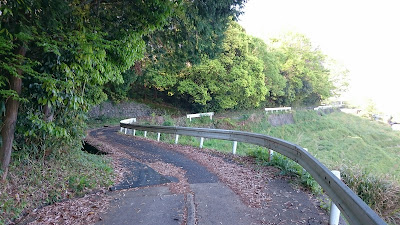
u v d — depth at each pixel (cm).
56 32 521
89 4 668
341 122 4991
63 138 680
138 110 3519
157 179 684
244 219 439
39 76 480
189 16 1022
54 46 465
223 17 1202
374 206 570
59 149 693
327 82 5881
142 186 630
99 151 1078
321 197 537
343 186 352
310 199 526
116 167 790
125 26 688
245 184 627
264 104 4684
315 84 5497
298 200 520
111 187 610
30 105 562
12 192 496
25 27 454
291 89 4906
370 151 2844
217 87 3131
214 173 753
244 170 761
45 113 605
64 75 540
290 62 4653
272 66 3875
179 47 1294
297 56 5134
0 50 421
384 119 6144
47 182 570
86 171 681
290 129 3847
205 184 641
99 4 680
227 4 1117
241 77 3088
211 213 463
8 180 520
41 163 627
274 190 581
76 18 587
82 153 818
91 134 1848
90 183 607
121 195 565
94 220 440
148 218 446
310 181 582
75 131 725
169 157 1005
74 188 577
